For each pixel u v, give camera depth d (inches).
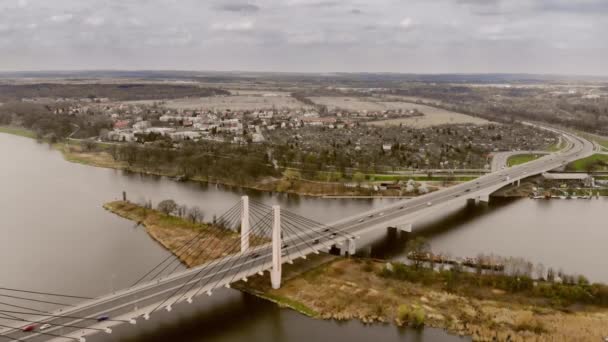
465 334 7116.1
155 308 6973.4
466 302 7864.2
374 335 7145.7
